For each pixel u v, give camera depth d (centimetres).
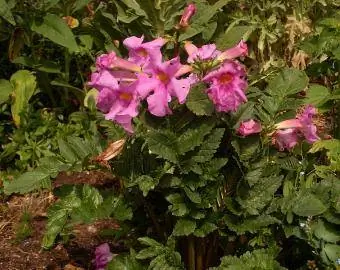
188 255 62
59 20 88
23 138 88
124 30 84
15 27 90
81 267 72
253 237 60
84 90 93
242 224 58
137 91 52
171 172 56
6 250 75
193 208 57
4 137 91
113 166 60
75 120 90
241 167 58
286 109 61
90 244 75
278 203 59
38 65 92
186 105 54
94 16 89
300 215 58
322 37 83
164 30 78
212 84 52
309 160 72
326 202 60
